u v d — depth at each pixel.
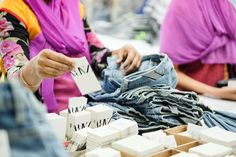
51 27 1.42
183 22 2.01
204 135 1.04
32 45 1.38
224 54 2.06
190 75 2.10
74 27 1.52
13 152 0.48
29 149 0.49
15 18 1.33
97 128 1.03
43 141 0.49
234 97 1.77
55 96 1.42
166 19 2.07
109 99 1.34
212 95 1.85
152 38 3.00
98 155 0.89
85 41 1.56
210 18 2.04
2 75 1.30
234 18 2.06
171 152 0.96
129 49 1.52
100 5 3.36
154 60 1.49
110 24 3.33
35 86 1.18
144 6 3.25
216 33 2.04
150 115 1.23
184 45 2.03
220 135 1.04
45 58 1.10
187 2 2.02
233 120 1.34
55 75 1.12
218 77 2.06
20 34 1.31
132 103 1.26
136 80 1.30
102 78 1.54
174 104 1.25
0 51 1.29
